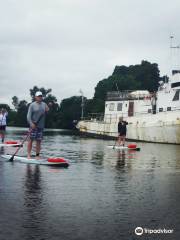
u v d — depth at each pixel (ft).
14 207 30.71
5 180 42.29
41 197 34.42
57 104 437.99
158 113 137.90
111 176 48.06
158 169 56.65
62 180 43.68
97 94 360.89
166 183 43.75
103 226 26.73
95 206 31.99
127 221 27.96
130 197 35.70
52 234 24.88
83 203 32.86
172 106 139.95
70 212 29.94
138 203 33.37
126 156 76.64
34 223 26.91
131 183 43.24
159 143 136.05
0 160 60.90
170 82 142.10
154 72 379.55
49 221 27.48
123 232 25.63
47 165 56.39
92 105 366.43
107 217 28.86
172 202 33.88
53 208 30.89
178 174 51.42
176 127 129.80
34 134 59.16
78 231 25.59
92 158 70.74
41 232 25.17
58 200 33.58
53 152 81.66
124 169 55.47
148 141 141.69
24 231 25.25
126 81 348.59
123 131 102.73
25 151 78.28
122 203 33.24
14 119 506.48
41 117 59.11
